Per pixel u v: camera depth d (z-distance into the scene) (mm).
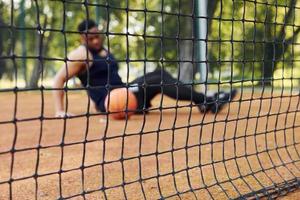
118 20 24641
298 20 12398
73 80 19734
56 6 26688
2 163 5219
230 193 3830
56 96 9203
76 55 8469
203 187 3691
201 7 14992
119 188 4020
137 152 5691
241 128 7477
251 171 4145
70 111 11258
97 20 17688
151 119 9297
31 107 13180
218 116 9320
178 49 3686
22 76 25734
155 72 9734
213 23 15953
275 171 4508
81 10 27047
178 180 4258
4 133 7863
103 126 8375
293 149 5570
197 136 6844
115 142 6488
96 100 8922
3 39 22578
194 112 10516
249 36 12125
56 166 5023
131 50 23547
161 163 4996
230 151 5562
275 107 10555
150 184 4141
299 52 17359
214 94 9734
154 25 22984
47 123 9164
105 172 4637
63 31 2920
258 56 10320
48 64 30938
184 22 21828
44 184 4234
